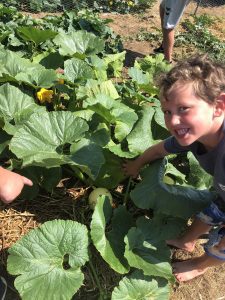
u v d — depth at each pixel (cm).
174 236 76
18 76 99
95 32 177
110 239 75
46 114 84
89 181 91
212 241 73
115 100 99
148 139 90
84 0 240
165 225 77
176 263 80
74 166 89
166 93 59
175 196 76
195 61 60
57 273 68
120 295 68
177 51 192
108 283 76
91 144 81
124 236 77
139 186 80
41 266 68
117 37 184
